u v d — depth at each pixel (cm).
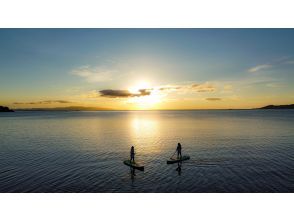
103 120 12238
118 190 1922
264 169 2450
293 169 2441
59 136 5269
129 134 5597
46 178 2209
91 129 6956
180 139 4669
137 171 2417
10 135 5466
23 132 6112
